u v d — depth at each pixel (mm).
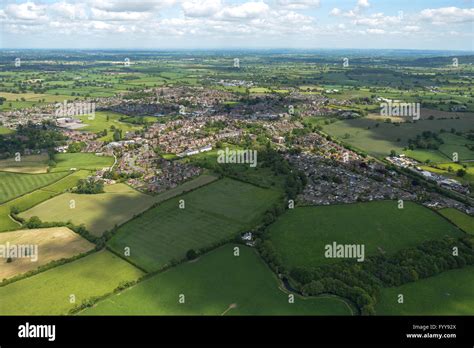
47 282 166500
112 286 164250
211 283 167750
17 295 157875
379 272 174500
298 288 164750
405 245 198875
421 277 172125
